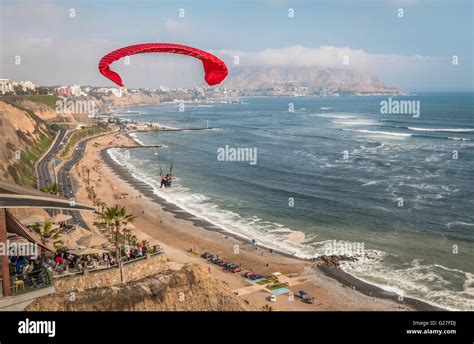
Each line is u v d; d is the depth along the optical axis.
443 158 139.62
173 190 106.50
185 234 74.00
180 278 36.12
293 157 149.50
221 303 35.47
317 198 95.38
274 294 51.59
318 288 53.66
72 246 43.25
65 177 115.88
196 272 36.88
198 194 102.00
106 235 60.28
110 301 31.91
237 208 89.81
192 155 161.12
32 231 45.22
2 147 103.56
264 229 76.62
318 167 130.50
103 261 41.34
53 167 125.62
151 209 89.38
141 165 142.88
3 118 132.50
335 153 155.38
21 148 128.50
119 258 42.88
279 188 105.31
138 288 33.78
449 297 50.72
